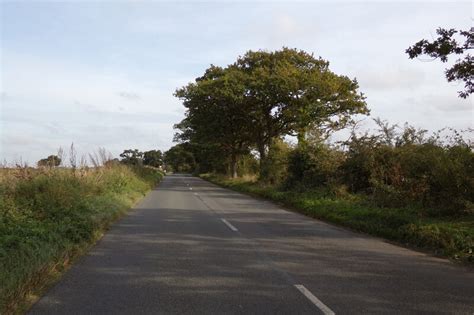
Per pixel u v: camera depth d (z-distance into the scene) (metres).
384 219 14.27
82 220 12.30
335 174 23.56
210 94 40.09
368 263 9.30
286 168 31.88
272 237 12.66
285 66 38.56
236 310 6.18
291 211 20.41
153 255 9.98
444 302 6.59
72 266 8.88
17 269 7.28
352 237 12.82
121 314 6.03
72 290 7.18
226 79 39.09
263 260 9.49
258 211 20.12
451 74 11.42
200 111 43.00
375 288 7.34
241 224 15.41
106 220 14.77
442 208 14.72
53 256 8.85
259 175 40.50
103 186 20.55
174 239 12.16
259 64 41.56
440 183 15.06
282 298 6.74
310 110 37.09
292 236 12.90
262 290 7.18
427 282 7.77
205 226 14.82
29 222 10.65
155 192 33.69
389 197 17.44
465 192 14.26
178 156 134.12
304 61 40.44
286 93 37.16
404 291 7.18
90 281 7.73
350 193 21.84
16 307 6.20
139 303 6.50
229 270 8.55
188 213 18.80
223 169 72.00
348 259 9.68
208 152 70.12
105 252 10.30
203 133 47.31
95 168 23.94
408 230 12.23
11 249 8.45
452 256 10.03
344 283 7.63
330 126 38.53
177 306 6.36
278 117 41.59
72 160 19.55
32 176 15.03
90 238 11.59
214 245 11.27
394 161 19.62
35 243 9.05
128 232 13.37
